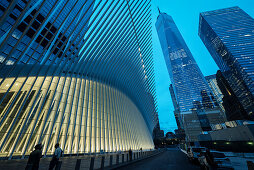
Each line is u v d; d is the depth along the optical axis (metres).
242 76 98.94
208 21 134.25
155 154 26.84
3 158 11.16
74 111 18.27
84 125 18.55
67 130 16.16
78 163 5.89
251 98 93.06
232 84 119.06
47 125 15.31
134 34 25.48
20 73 13.75
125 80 30.38
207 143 36.28
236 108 117.94
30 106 14.77
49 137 14.45
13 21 21.53
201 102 118.88
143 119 36.62
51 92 16.94
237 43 109.62
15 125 13.22
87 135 18.36
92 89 21.56
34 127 13.81
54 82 17.64
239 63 99.00
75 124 17.47
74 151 16.16
